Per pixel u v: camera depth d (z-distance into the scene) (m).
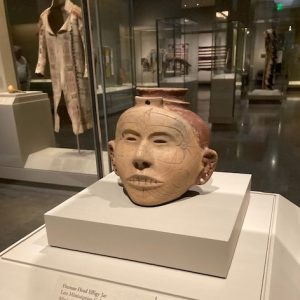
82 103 3.31
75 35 3.12
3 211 2.85
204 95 7.32
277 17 6.38
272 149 3.78
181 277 1.29
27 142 3.39
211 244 1.24
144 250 1.36
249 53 6.72
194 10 6.21
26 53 4.21
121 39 4.68
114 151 1.62
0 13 3.55
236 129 4.66
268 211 1.80
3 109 3.21
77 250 1.50
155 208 1.51
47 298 1.31
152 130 1.48
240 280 1.25
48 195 3.14
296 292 1.29
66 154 3.44
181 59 5.22
